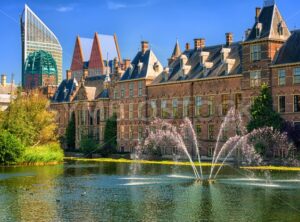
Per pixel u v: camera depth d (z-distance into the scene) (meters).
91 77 158.88
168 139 113.50
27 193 54.25
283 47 93.81
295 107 90.38
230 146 99.44
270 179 65.44
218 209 44.12
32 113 109.25
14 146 92.38
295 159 85.69
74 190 56.59
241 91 99.00
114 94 133.00
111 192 54.84
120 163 98.88
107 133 133.00
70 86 162.75
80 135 150.12
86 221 39.56
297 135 86.69
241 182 62.81
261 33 95.12
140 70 124.56
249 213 42.28
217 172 75.62
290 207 44.84
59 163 99.56
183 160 104.44
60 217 41.06
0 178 69.31
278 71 92.50
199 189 56.88
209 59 110.81
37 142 107.19
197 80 108.12
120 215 41.78
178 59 119.06
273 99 93.00
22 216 41.56
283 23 96.06
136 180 66.31
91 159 113.25
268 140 88.75
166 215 41.72
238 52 105.31
